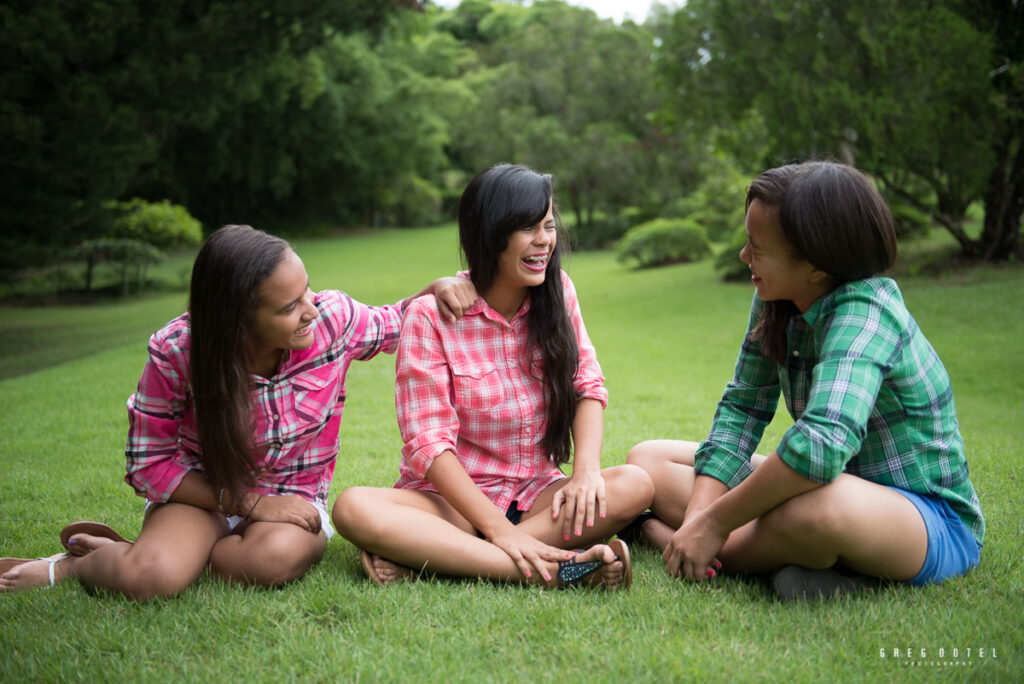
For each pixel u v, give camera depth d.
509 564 2.12
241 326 2.04
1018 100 9.60
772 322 2.15
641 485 2.29
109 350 8.62
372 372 6.71
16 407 5.29
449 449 2.21
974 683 1.60
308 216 33.69
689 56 12.05
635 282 15.07
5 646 1.81
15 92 8.85
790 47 10.41
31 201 10.00
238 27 10.56
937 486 2.08
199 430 2.12
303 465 2.38
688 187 25.48
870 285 2.00
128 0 9.03
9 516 2.92
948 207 11.16
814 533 1.90
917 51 9.45
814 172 1.94
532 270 2.20
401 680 1.60
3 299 15.52
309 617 1.92
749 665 1.65
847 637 1.78
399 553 2.12
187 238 21.52
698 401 5.38
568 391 2.35
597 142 24.77
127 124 9.80
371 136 32.97
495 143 25.81
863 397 1.88
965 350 7.33
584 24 26.72
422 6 12.23
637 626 1.86
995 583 2.08
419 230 35.19
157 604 2.04
